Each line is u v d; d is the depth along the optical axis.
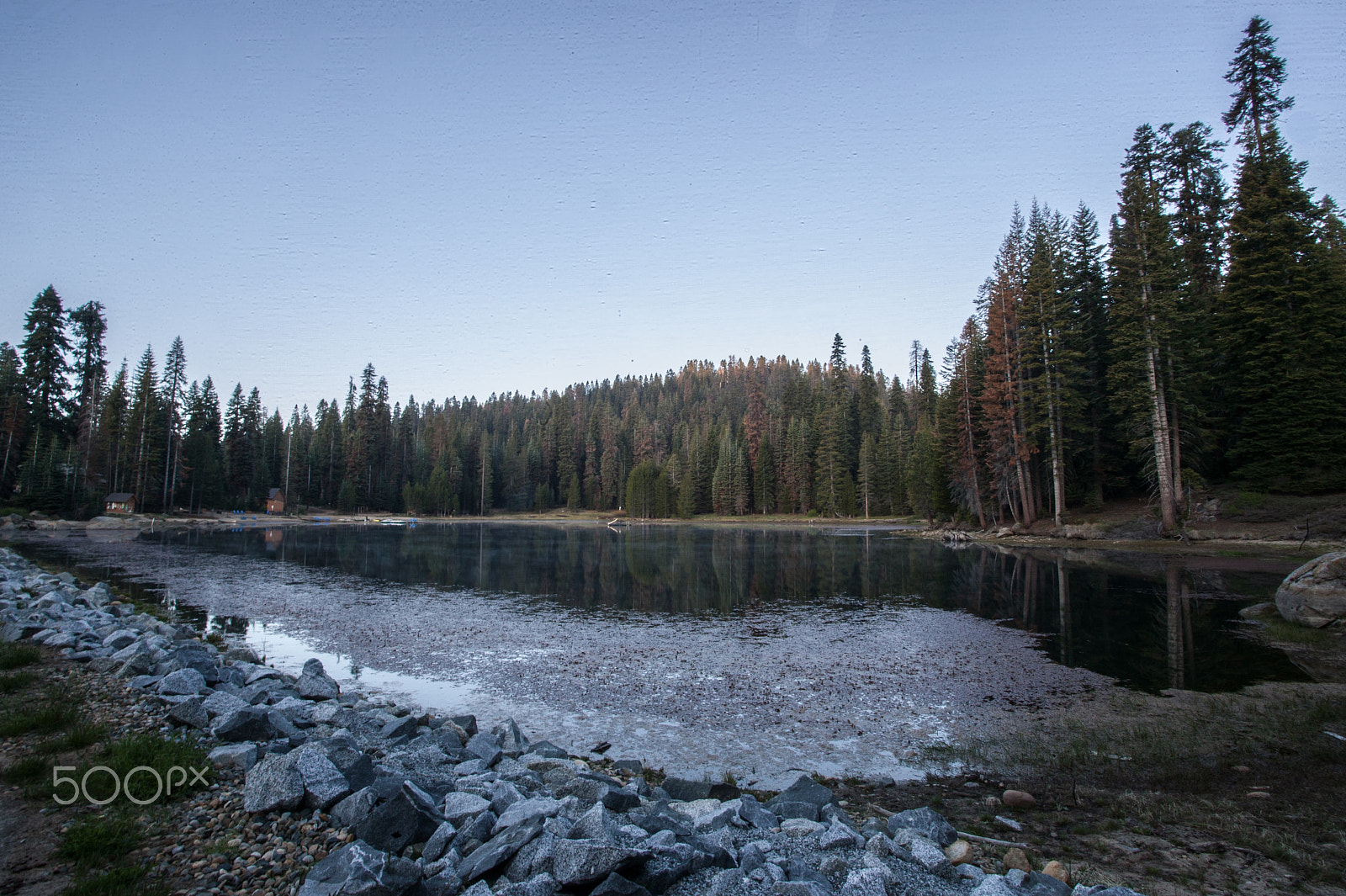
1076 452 40.53
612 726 9.85
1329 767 7.95
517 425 154.00
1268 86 35.72
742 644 15.24
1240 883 5.41
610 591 23.66
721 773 8.13
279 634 16.11
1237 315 33.78
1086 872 5.55
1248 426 33.22
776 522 86.00
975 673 12.68
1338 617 15.05
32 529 52.94
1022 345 41.75
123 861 4.64
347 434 105.94
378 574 28.28
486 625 17.31
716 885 4.75
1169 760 8.36
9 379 63.09
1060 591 21.91
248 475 88.06
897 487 81.25
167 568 28.88
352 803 5.38
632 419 134.25
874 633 16.41
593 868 4.54
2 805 5.31
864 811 6.95
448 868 4.80
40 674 9.50
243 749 6.56
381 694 11.37
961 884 5.05
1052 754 8.66
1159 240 34.06
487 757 7.68
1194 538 31.69
